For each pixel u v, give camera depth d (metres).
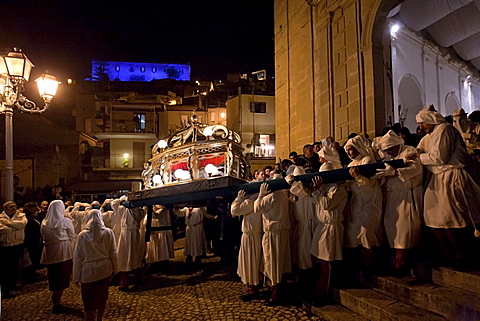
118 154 30.06
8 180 7.59
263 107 28.55
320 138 10.69
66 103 31.86
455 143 4.14
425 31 12.77
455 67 14.97
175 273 8.02
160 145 7.46
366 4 8.84
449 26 12.38
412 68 11.97
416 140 5.92
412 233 4.38
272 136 28.34
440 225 4.10
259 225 5.62
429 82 12.92
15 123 20.67
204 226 9.58
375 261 5.12
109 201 8.05
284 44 13.52
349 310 4.67
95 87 36.78
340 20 9.88
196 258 8.56
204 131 6.88
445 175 4.12
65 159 26.72
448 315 3.70
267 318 4.89
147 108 30.44
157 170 7.70
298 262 5.48
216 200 8.07
